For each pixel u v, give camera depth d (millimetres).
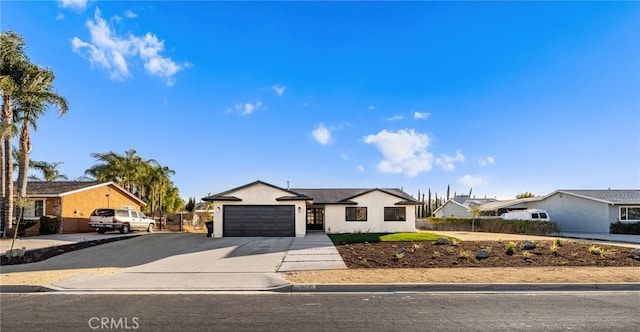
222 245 17500
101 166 36906
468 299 7957
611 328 5941
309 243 17969
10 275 10672
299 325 6102
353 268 11508
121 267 12094
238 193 22828
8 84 20594
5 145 21625
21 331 5824
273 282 9648
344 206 26984
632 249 15203
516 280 9500
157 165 42562
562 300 7852
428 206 58844
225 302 7750
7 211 20938
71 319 6480
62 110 22734
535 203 36250
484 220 32719
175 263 12766
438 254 13398
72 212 25016
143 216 27281
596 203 29734
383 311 6977
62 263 12883
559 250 14312
